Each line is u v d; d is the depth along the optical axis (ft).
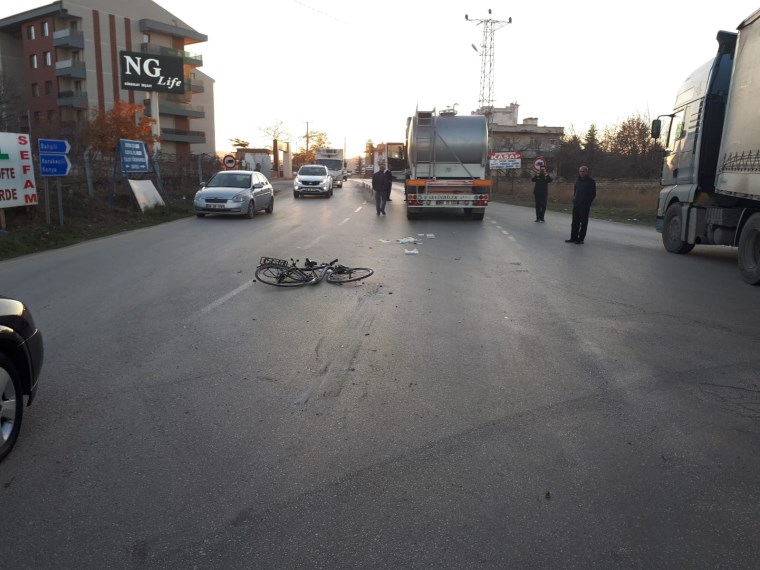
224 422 14.30
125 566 9.27
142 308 25.29
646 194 103.81
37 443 13.16
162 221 63.82
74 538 9.93
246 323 22.99
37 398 15.61
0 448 12.28
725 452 13.00
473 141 63.72
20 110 184.85
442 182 63.87
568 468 12.29
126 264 36.47
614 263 38.42
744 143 32.60
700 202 40.37
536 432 13.91
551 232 56.34
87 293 28.22
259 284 30.50
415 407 15.28
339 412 14.94
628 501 11.10
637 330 22.52
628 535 10.09
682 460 12.64
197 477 11.84
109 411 14.85
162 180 86.22
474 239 50.16
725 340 21.27
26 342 13.61
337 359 18.92
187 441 13.33
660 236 55.06
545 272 34.76
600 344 20.70
